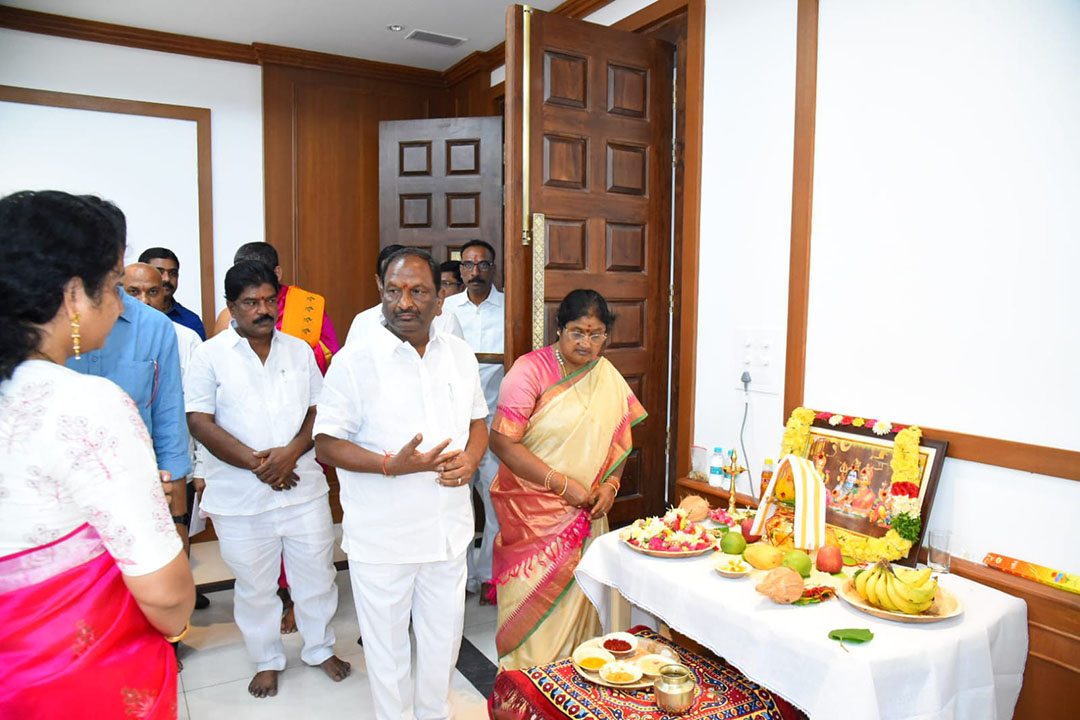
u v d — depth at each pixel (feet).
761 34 8.50
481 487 11.32
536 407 7.98
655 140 10.05
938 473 6.63
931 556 6.40
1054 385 6.02
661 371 10.41
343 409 6.64
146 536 3.38
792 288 8.16
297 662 9.47
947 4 6.64
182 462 6.93
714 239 9.25
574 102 9.27
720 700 5.86
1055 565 6.06
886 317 7.26
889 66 7.15
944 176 6.73
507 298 9.00
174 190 14.92
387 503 6.72
